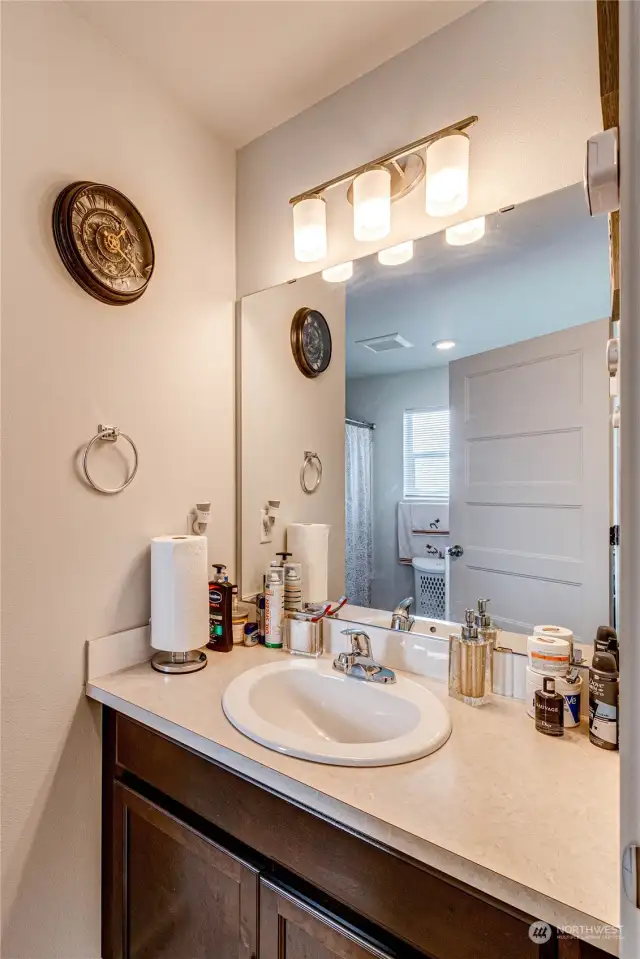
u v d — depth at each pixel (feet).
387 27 3.78
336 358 4.54
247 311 5.09
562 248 3.41
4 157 3.33
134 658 4.11
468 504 3.88
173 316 4.50
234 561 5.12
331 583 4.58
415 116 3.96
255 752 2.78
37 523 3.50
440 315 3.95
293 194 4.72
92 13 3.71
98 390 3.89
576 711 3.10
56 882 3.63
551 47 3.39
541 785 2.50
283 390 4.88
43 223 3.54
